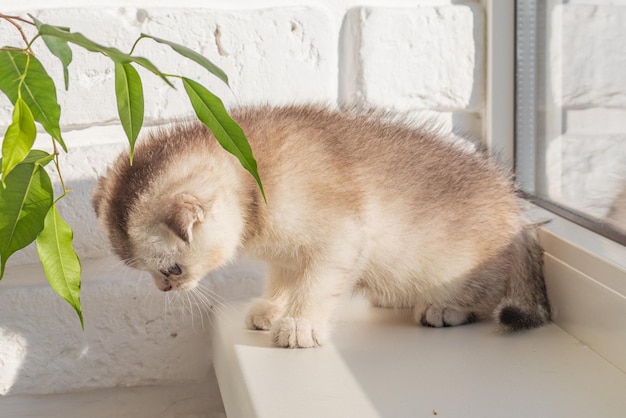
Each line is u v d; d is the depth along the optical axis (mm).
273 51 725
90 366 720
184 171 654
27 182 491
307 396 569
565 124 697
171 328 727
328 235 658
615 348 600
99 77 709
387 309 718
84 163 720
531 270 675
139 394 735
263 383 586
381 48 734
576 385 576
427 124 729
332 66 735
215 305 724
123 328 720
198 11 713
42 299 704
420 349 634
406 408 553
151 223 649
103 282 712
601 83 652
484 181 702
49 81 462
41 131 714
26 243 490
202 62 470
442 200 685
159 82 717
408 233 681
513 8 734
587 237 656
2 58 462
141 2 710
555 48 705
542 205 729
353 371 601
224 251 662
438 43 740
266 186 655
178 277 667
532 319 658
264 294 711
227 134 483
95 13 701
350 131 687
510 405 554
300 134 673
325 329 650
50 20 695
